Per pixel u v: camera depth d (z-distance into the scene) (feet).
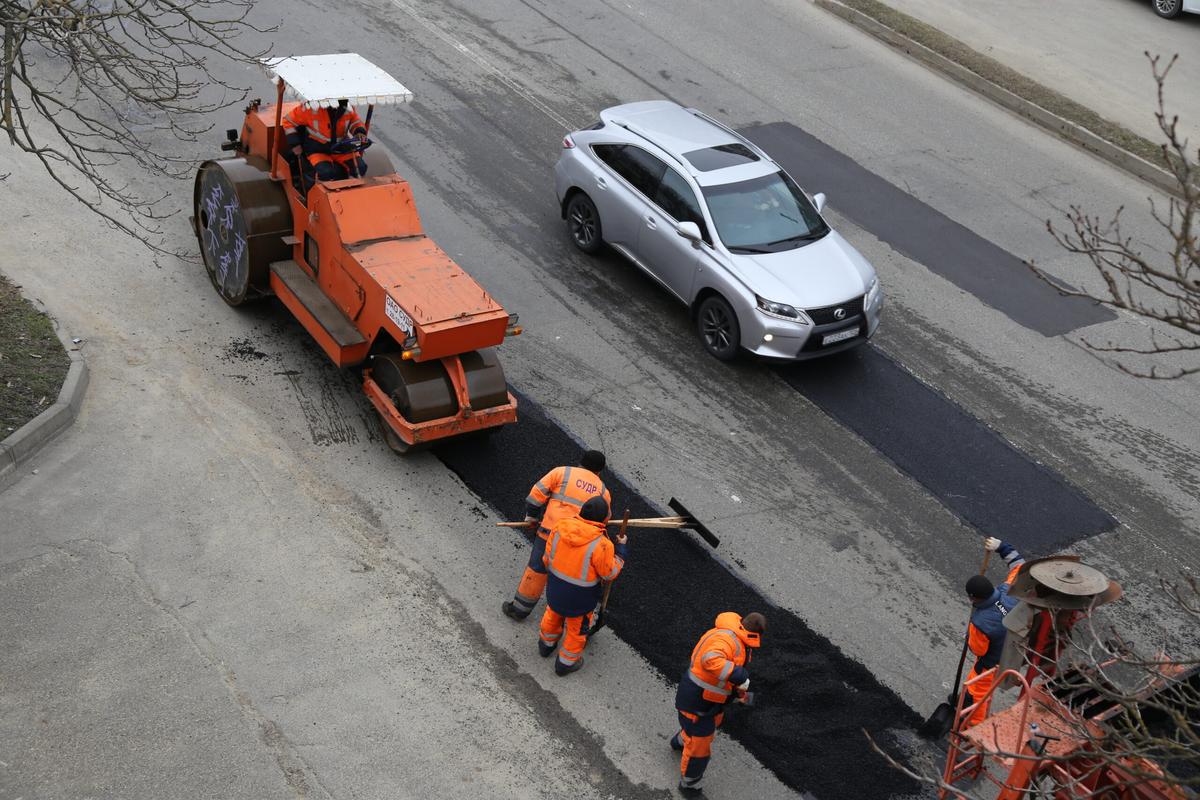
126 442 34.27
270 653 28.63
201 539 31.53
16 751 25.18
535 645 30.37
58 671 27.17
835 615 32.65
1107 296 48.88
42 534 30.81
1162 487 38.96
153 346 38.29
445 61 58.85
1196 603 33.88
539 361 40.86
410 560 32.17
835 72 64.54
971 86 65.00
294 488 33.78
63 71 51.83
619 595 32.27
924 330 45.55
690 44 65.00
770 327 40.16
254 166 38.19
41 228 42.68
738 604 32.50
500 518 34.12
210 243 40.55
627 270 46.85
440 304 33.30
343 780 25.88
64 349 36.76
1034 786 22.02
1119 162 59.21
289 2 61.41
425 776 26.35
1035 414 41.70
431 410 34.17
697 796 27.04
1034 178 57.16
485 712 28.19
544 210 49.32
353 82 35.24
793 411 40.37
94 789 24.66
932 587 34.14
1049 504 37.60
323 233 36.04
